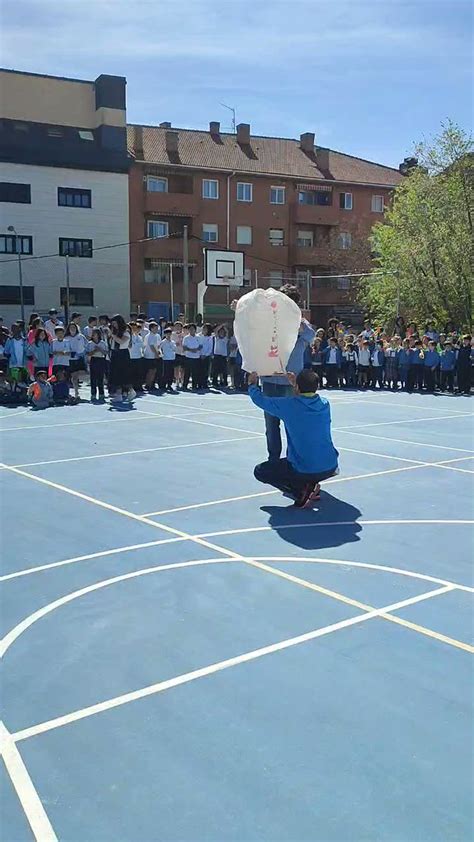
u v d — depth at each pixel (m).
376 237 38.31
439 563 5.28
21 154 41.94
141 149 46.50
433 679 3.58
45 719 3.26
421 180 31.14
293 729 3.16
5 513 6.68
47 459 9.28
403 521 6.43
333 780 2.82
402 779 2.83
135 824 2.59
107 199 44.19
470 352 19.83
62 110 43.38
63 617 4.34
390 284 33.44
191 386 19.77
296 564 5.26
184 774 2.87
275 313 6.95
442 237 30.05
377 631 4.12
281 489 7.12
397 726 3.18
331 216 50.34
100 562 5.32
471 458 9.50
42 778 2.85
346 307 49.66
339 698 3.40
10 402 15.73
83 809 2.67
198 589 4.77
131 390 16.41
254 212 48.69
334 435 11.48
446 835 2.53
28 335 15.80
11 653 3.89
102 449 10.01
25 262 42.47
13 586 4.84
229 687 3.51
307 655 3.83
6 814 2.64
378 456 9.62
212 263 35.38
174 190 46.84
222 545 5.71
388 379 21.17
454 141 30.20
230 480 8.08
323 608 4.45
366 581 4.91
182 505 6.98
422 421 13.34
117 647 3.95
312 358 21.06
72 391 18.36
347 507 6.93
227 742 3.07
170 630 4.15
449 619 4.29
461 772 2.87
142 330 18.70
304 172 50.12
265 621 4.27
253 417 13.39
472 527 6.24
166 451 9.85
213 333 19.84
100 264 44.31
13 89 41.94
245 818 2.62
